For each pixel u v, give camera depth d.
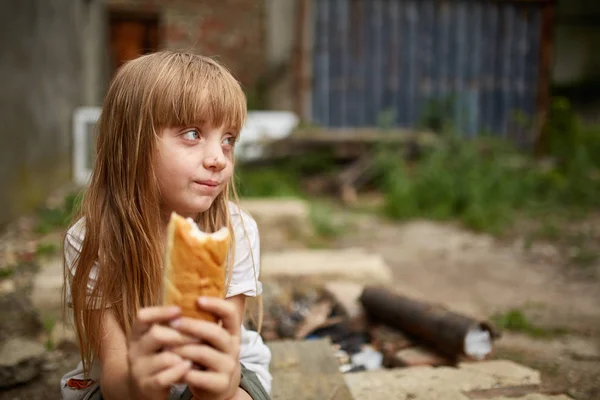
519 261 5.43
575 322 3.74
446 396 2.41
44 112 7.04
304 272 4.34
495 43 11.29
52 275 3.84
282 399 2.29
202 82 1.51
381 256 5.60
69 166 8.55
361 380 2.55
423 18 11.06
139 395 1.29
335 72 11.01
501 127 11.46
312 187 9.22
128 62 1.64
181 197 1.55
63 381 1.75
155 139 1.51
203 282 1.27
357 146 9.44
